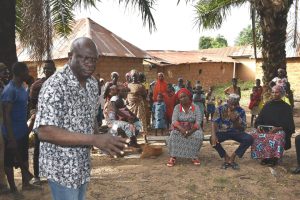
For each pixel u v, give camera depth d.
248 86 27.47
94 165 6.59
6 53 6.73
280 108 6.58
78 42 2.45
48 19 8.09
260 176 5.94
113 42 19.00
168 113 9.88
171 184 5.56
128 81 8.48
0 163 4.86
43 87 2.47
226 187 5.46
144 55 19.30
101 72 17.91
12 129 4.68
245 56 32.12
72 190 2.56
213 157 7.15
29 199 4.89
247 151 7.66
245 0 13.91
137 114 8.21
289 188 5.47
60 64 18.14
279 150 6.33
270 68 12.12
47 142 2.44
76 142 2.30
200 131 6.57
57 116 2.40
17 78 4.71
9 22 6.73
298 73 22.02
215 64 30.30
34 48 8.03
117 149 2.30
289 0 12.23
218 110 6.43
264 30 12.10
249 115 14.52
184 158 7.03
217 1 14.48
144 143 8.27
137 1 9.00
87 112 2.58
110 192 5.23
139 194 5.17
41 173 2.58
